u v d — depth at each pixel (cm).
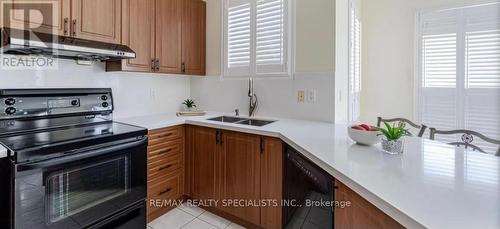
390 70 338
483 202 73
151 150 205
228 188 211
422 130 195
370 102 353
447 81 306
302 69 231
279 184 181
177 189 233
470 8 288
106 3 197
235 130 202
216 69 286
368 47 351
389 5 335
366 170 100
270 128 191
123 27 208
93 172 157
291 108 239
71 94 197
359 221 93
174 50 253
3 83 172
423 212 67
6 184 128
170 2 247
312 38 224
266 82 252
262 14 248
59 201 142
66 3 174
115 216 171
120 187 173
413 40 322
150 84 266
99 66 223
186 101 297
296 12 231
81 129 183
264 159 189
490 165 107
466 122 297
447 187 84
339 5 223
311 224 132
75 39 173
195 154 232
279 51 240
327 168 109
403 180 90
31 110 176
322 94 221
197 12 279
